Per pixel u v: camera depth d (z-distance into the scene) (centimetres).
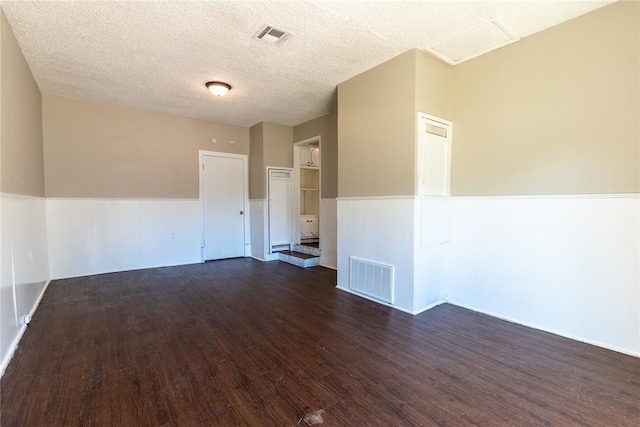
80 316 296
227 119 552
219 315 301
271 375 198
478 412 163
